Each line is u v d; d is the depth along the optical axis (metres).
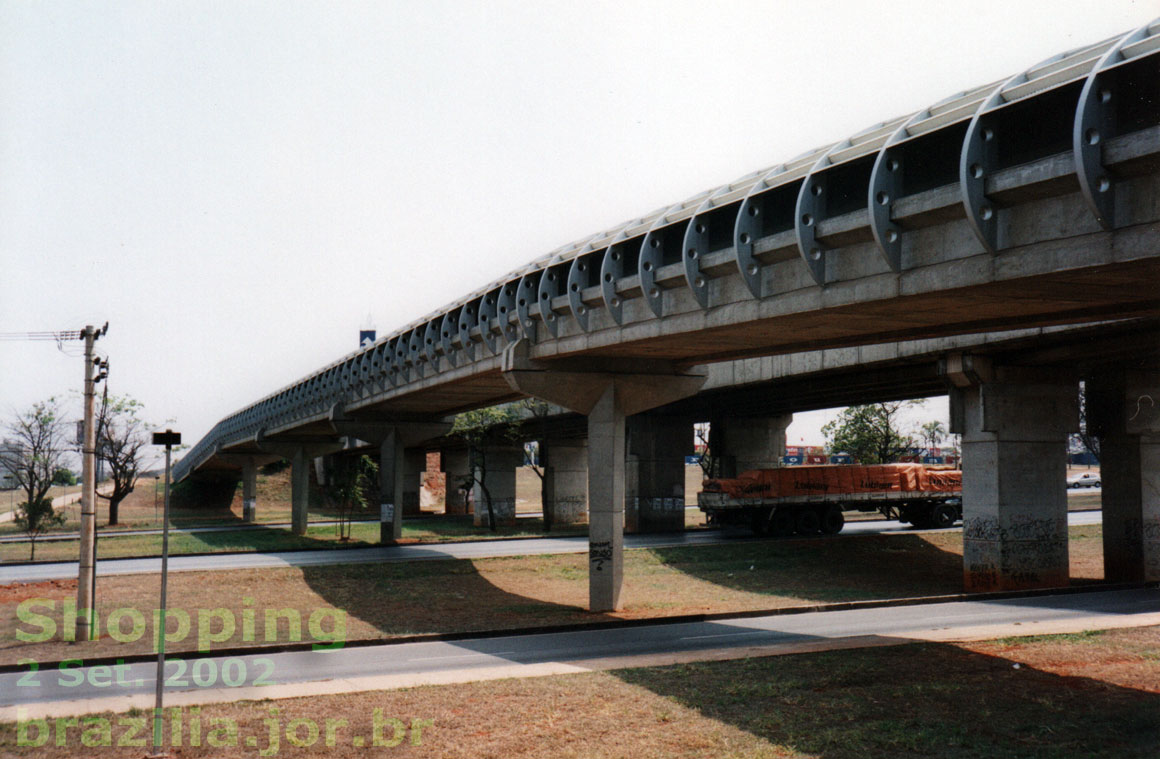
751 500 54.69
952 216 17.59
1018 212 16.45
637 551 47.78
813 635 25.64
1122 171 14.56
